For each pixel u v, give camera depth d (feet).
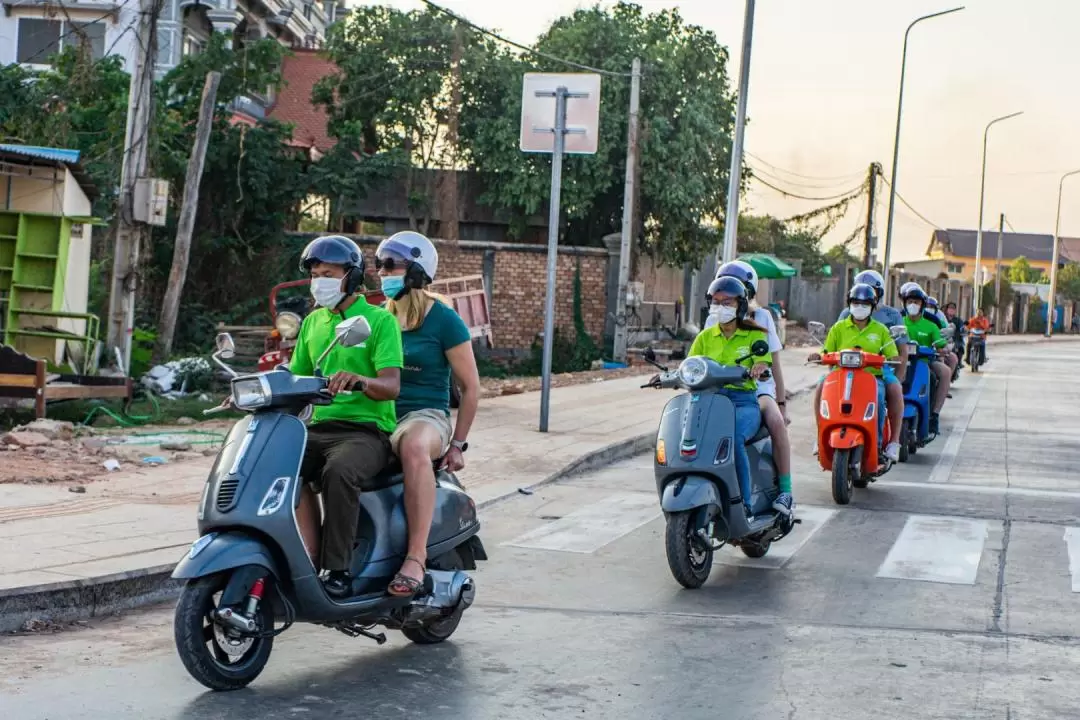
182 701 16.90
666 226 103.81
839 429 36.78
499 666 19.33
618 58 99.96
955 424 62.90
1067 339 241.35
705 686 18.39
